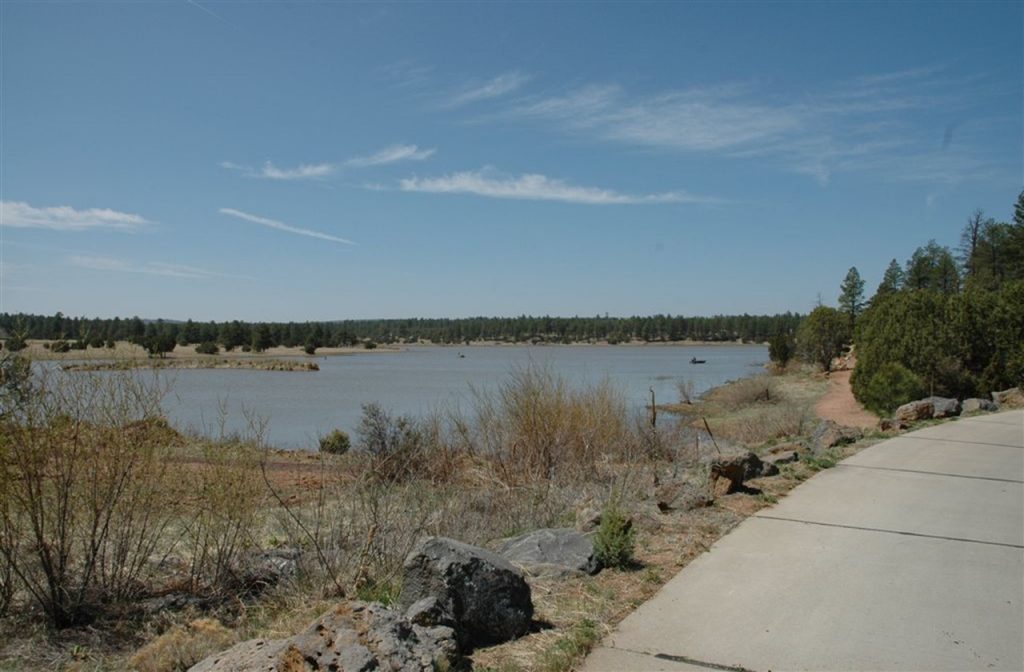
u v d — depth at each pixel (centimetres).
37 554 490
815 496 822
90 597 506
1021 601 502
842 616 473
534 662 402
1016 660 410
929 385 2330
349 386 4212
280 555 607
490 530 716
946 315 2375
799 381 4200
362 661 327
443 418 1323
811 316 4762
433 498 785
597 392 1227
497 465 1028
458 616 423
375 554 599
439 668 362
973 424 1462
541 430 1070
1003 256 5853
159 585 553
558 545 593
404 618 383
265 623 487
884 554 607
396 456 966
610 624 458
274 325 12200
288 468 1184
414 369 6444
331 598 532
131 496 531
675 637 439
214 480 570
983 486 877
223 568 566
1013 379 2225
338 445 1421
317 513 712
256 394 3597
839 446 1202
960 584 535
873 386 2380
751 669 397
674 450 1236
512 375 1199
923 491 847
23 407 475
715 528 689
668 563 584
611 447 1156
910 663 405
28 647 449
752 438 1698
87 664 430
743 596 508
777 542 641
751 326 16125
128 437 522
